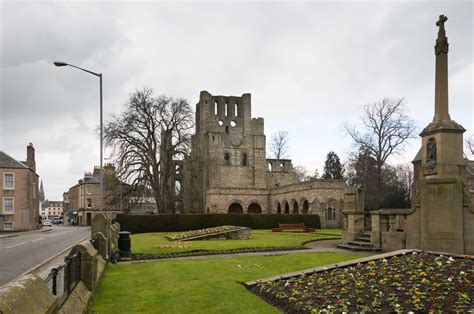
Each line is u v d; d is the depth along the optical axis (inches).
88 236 1440.7
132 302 343.3
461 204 585.3
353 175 2495.1
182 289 385.1
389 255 468.4
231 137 2883.9
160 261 622.8
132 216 1615.4
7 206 2135.8
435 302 287.4
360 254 670.5
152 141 1909.4
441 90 623.8
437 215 603.8
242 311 307.6
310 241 1012.5
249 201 2479.1
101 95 991.6
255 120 2940.5
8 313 136.9
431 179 612.7
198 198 2719.0
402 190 1849.2
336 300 314.3
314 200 1921.8
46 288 191.0
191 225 1681.8
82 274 355.6
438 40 626.5
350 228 848.9
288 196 2231.8
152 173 1877.5
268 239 1060.5
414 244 633.0
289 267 521.0
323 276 404.5
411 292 314.3
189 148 1915.6
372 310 285.9
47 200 7770.7
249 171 2874.0
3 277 493.4
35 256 727.1
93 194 3344.0
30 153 2433.6
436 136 618.8
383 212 719.7
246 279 434.0
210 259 623.8
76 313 267.1
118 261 643.5
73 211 3907.5
